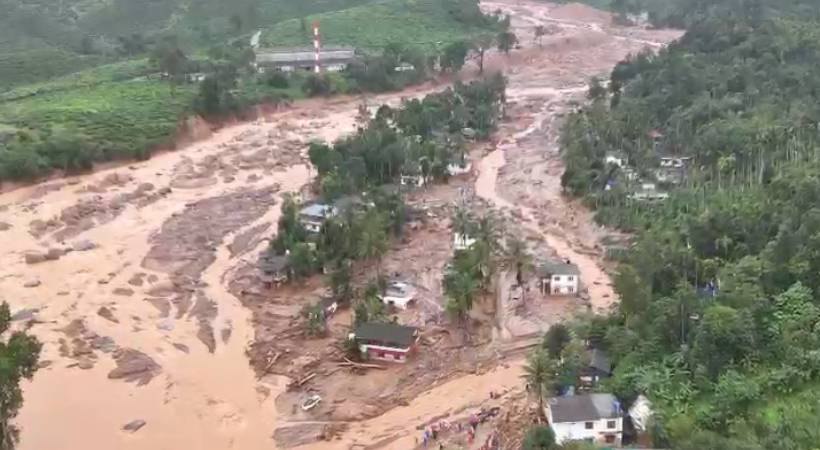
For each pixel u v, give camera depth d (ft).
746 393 293.43
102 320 435.94
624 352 343.67
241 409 361.10
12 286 470.39
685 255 398.83
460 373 382.42
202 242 544.62
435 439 329.72
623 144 652.48
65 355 399.85
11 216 575.79
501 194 631.97
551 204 596.29
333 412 355.56
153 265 507.30
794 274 353.10
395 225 538.47
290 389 374.84
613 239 519.19
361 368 387.14
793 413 283.38
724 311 321.52
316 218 540.93
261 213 599.98
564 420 298.76
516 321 426.92
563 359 345.51
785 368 302.45
